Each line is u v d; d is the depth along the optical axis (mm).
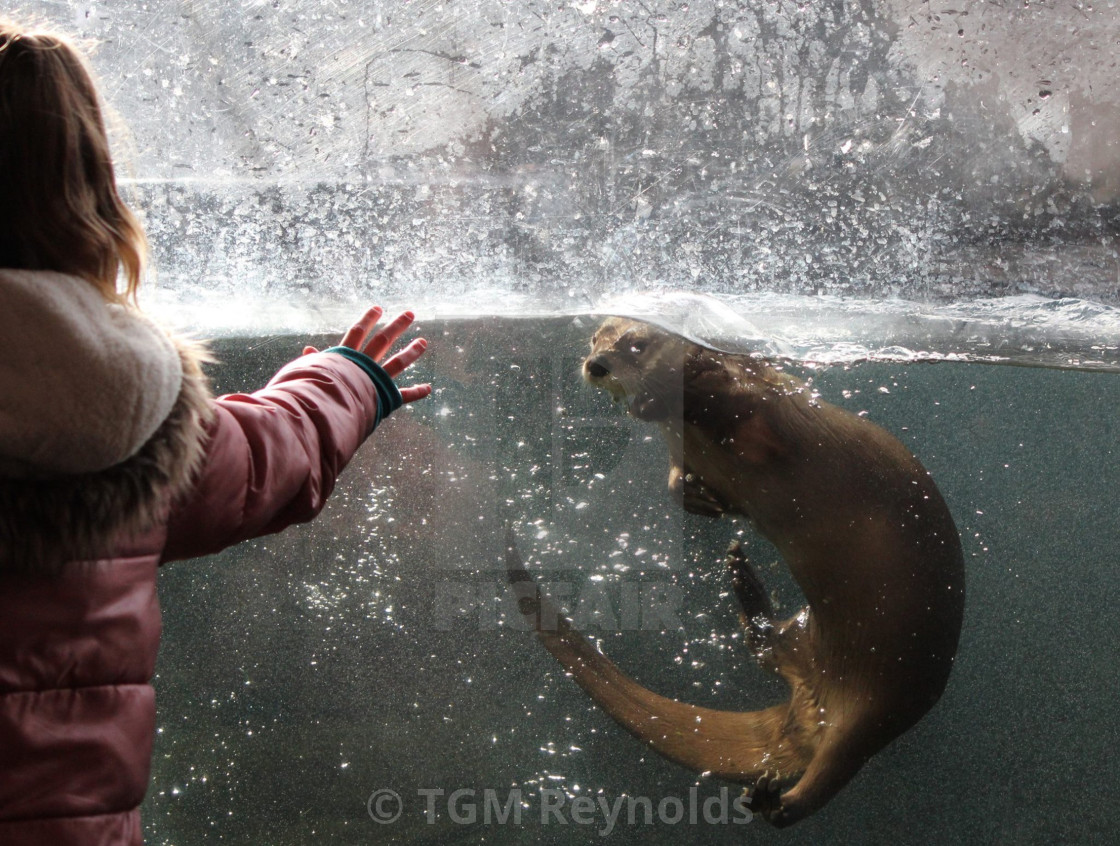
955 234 1822
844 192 1803
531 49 1641
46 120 772
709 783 2176
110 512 754
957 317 1874
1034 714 3354
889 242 1870
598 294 1909
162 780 2066
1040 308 1895
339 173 1796
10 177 765
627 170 1773
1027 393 3617
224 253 1901
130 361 736
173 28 1635
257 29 1635
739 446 2207
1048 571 3740
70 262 792
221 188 1817
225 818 1998
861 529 2287
